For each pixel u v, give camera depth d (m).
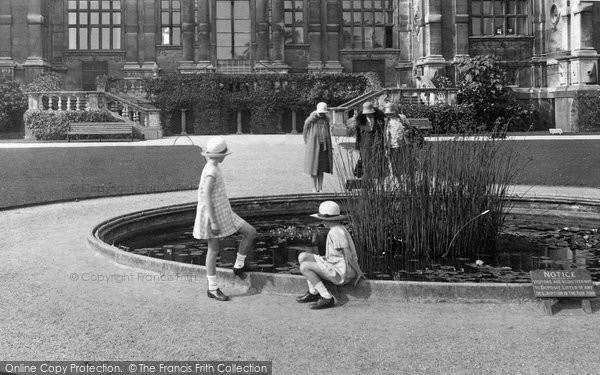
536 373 5.30
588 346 5.88
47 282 8.26
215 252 7.59
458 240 10.41
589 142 26.44
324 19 43.75
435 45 39.72
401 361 5.57
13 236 11.28
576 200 13.75
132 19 42.62
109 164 21.25
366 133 12.48
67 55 42.69
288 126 40.03
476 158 10.53
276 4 42.81
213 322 6.68
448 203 10.30
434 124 34.75
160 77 38.22
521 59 41.25
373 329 6.42
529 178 17.94
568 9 38.75
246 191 16.20
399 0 44.03
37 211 13.75
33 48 40.28
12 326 6.57
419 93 36.38
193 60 43.00
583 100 37.59
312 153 15.68
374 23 44.25
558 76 39.75
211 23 43.28
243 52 43.78
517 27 41.41
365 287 7.47
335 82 38.94
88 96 34.22
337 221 7.46
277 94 38.69
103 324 6.63
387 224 10.38
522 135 32.69
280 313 6.98
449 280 8.95
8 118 37.59
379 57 44.09
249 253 10.63
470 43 40.75
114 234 11.65
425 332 6.31
